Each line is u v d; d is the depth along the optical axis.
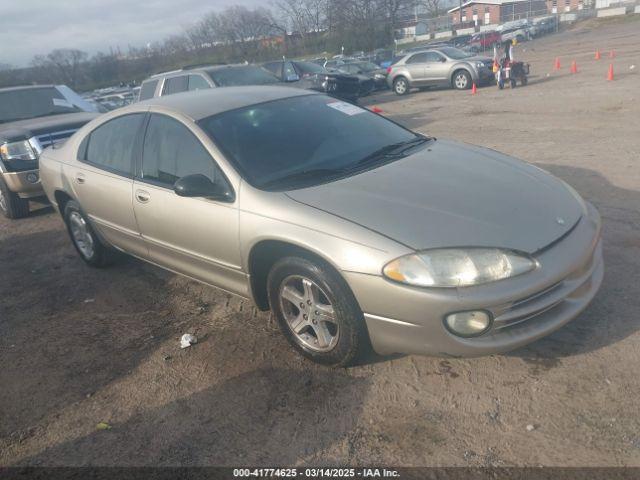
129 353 4.00
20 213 7.95
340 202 3.32
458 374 3.30
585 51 28.48
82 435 3.20
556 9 82.56
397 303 2.97
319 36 62.69
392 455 2.78
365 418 3.05
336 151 4.03
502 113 12.44
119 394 3.54
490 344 2.95
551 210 3.32
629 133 8.72
